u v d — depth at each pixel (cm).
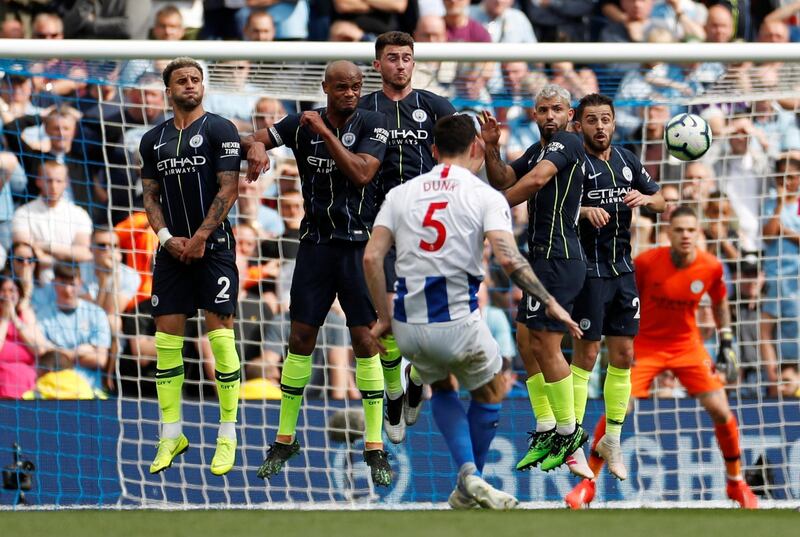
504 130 3681
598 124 2598
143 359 3362
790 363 3569
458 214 2073
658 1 4128
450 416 2180
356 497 3116
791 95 3266
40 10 3922
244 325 3388
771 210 3653
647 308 3155
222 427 2514
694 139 2648
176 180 2442
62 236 3369
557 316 2022
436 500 3109
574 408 2564
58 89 3500
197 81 2442
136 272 3394
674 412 3198
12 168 3391
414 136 2556
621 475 2739
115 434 3078
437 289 2075
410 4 4006
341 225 2483
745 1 4184
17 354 3281
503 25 4056
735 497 3073
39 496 3020
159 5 3953
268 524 1852
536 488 3106
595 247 2628
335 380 3331
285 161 3453
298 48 2844
